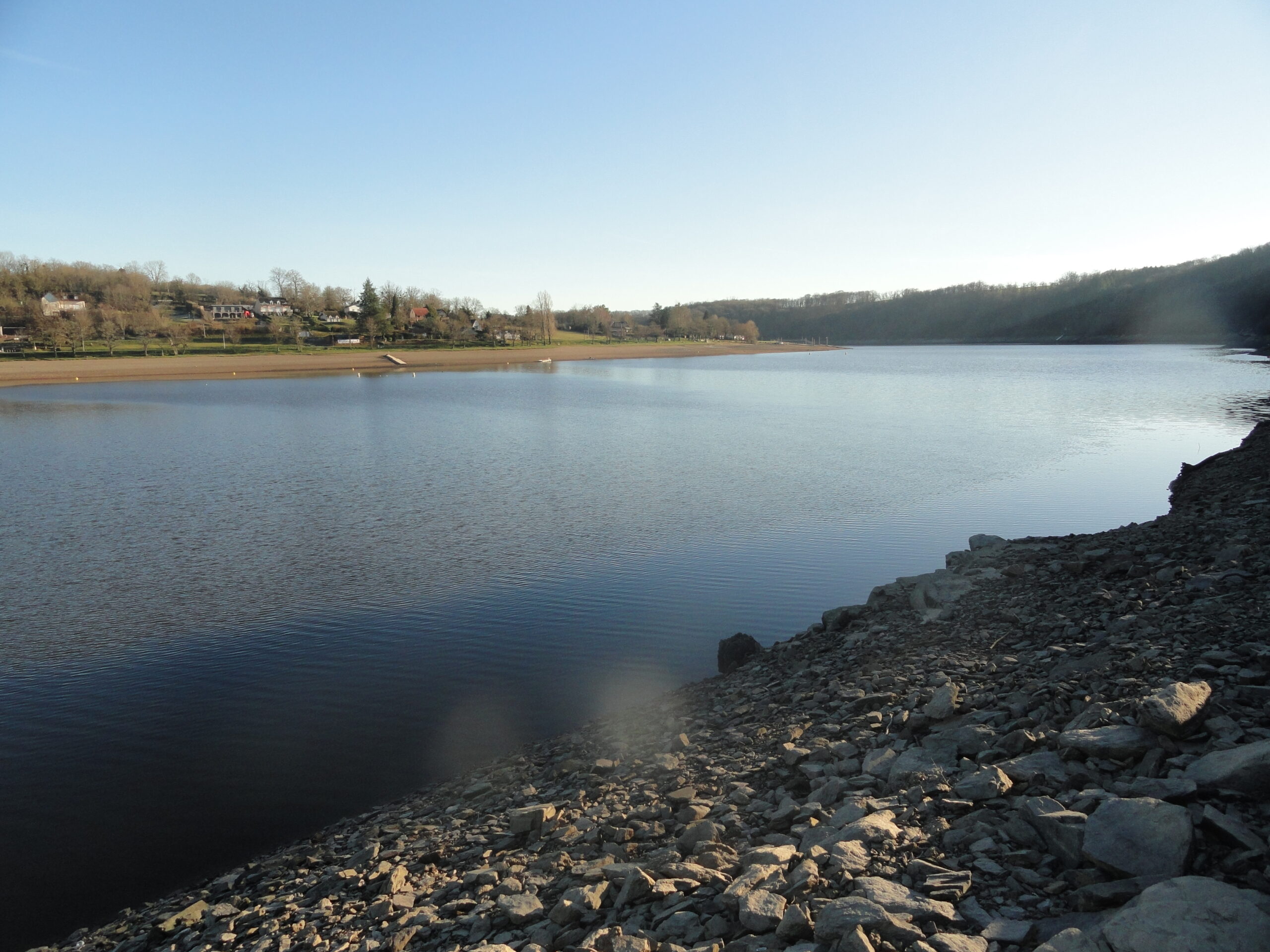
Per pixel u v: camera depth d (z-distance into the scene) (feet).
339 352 538.06
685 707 41.06
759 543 77.92
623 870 21.80
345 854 30.09
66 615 60.18
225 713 44.47
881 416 196.75
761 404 241.55
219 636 55.93
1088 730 23.26
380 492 105.60
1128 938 13.66
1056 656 32.17
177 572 70.74
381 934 22.50
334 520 89.71
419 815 32.94
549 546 77.82
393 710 44.70
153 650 53.62
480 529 85.20
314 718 43.68
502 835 28.58
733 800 26.35
